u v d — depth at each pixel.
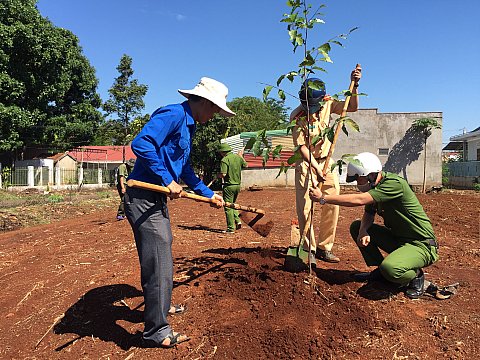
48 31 25.83
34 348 3.39
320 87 3.62
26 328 3.74
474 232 7.47
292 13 3.51
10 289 4.71
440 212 10.40
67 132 29.44
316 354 2.94
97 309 3.90
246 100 42.69
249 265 4.50
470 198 14.67
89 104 31.94
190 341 3.21
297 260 4.16
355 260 4.96
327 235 4.84
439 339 3.10
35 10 25.64
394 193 3.66
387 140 22.17
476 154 29.56
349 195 3.66
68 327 3.67
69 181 29.03
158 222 3.11
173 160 3.17
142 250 3.12
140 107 50.56
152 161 2.94
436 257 3.83
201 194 3.75
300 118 3.75
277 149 3.90
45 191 25.06
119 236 7.30
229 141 22.80
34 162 28.41
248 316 3.46
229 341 3.13
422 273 3.84
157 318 3.14
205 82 3.25
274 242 6.11
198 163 24.36
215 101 3.18
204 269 4.56
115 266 5.12
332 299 3.64
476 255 5.44
